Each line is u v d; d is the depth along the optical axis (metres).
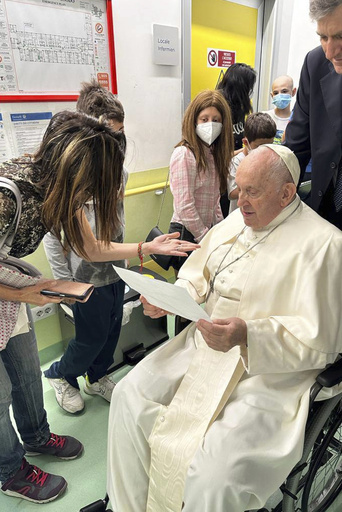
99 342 1.64
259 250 1.22
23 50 1.75
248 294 1.19
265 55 3.36
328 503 1.36
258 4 3.14
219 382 1.14
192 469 0.98
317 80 1.31
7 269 1.00
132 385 1.19
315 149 1.37
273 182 1.12
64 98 1.95
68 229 1.01
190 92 2.73
